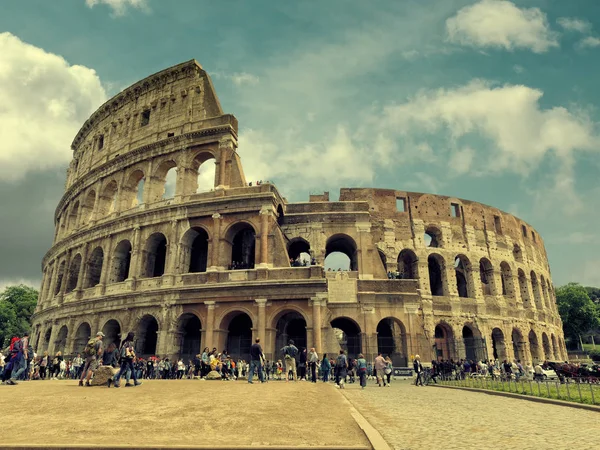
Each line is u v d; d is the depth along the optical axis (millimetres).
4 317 120000
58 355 48844
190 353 52031
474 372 49000
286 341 52688
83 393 21750
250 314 48781
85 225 67812
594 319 111688
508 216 79625
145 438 12008
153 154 61406
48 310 67375
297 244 63625
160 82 66562
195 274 52031
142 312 53219
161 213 56500
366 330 52438
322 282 48062
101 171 67875
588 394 25797
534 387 31062
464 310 65625
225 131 57531
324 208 60219
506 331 68688
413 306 53594
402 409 20453
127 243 60625
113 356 28156
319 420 15453
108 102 72125
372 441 12062
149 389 24469
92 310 58000
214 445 11180
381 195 69688
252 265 57094
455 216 72375
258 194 52500
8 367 29609
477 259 70375
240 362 43969
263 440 12023
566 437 13945
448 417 17922
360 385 36281
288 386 29406
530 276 80750
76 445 10906
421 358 51781
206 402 19156
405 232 68125
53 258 74312
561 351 84938
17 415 15359
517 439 13508
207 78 63156
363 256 56688
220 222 53438
